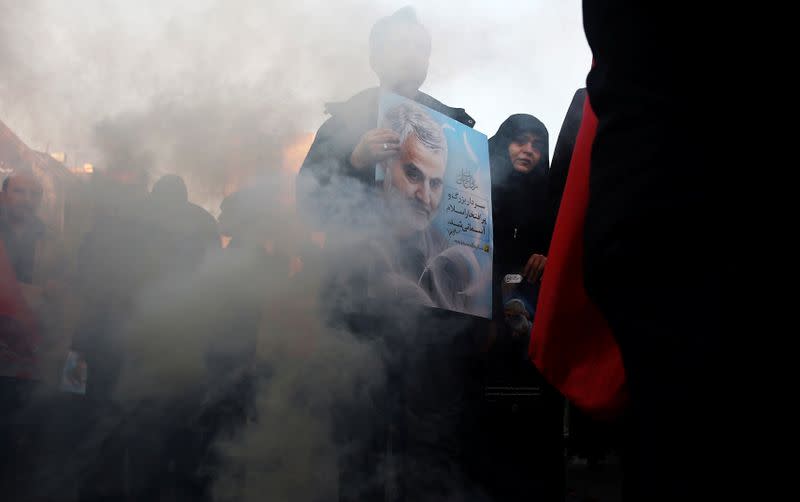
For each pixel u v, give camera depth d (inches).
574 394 52.1
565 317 50.7
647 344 34.8
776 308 31.7
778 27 33.3
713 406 31.8
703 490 31.5
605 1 38.3
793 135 32.9
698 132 34.6
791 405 30.9
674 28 35.4
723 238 33.3
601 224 37.5
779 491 30.6
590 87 40.2
